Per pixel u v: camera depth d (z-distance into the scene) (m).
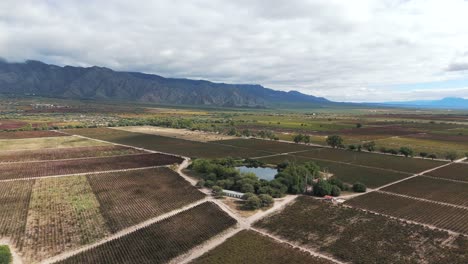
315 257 63.16
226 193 99.50
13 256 61.69
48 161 146.00
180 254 64.19
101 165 138.75
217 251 65.00
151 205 89.69
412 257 63.28
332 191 100.62
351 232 74.00
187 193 100.25
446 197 99.50
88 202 90.88
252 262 61.06
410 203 93.81
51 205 88.12
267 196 91.50
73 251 64.25
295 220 80.50
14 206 86.88
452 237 71.75
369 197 99.06
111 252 64.00
